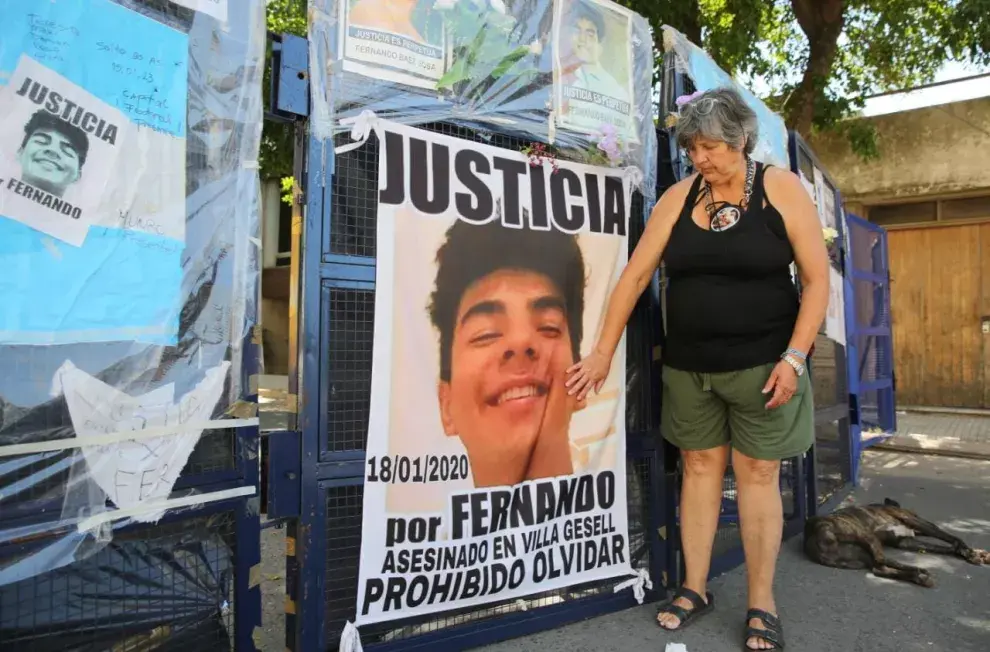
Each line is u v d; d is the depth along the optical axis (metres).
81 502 1.64
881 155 8.80
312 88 2.04
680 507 2.86
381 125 2.16
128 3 1.70
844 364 4.92
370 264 2.15
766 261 2.41
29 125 1.54
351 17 2.12
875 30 7.87
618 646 2.44
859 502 4.66
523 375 2.46
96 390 1.66
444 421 2.27
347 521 2.12
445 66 2.30
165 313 1.77
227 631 1.92
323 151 2.07
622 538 2.74
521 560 2.45
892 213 9.10
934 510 4.44
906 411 8.73
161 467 1.77
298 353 2.06
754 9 6.58
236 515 1.93
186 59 1.81
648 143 2.94
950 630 2.60
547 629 2.54
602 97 2.75
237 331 1.91
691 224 2.52
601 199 2.71
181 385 1.80
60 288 1.60
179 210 1.80
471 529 2.33
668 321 2.66
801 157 4.24
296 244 2.10
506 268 2.43
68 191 1.60
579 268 2.63
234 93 1.91
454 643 2.32
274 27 7.48
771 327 2.45
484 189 2.38
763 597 2.50
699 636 2.53
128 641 1.75
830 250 4.57
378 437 2.13
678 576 2.99
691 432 2.65
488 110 2.41
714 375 2.50
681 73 3.11
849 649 2.44
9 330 1.53
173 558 1.82
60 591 1.64
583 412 2.64
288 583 2.08
